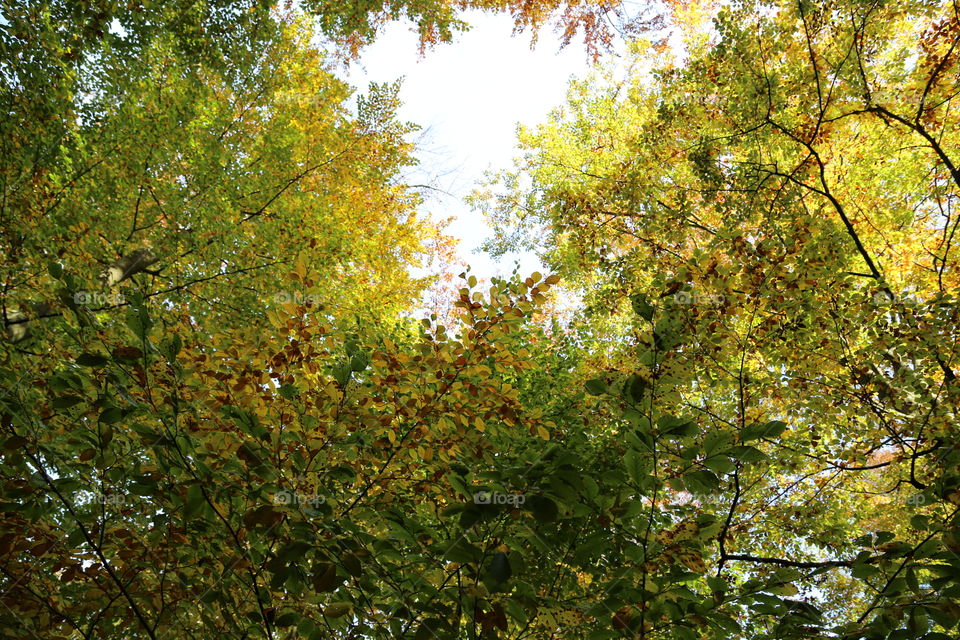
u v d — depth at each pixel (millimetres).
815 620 2646
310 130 7266
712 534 2615
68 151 4781
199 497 2613
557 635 3441
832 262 5035
